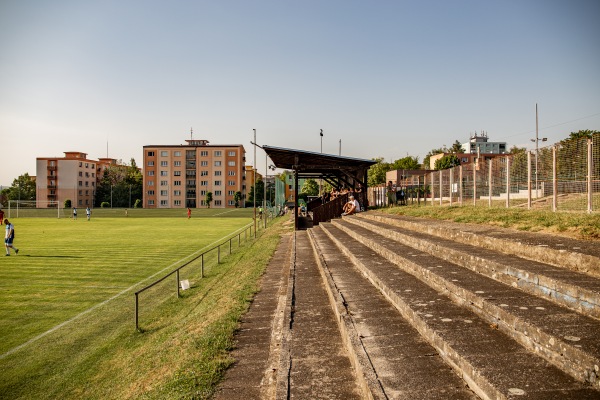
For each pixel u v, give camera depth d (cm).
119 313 1148
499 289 491
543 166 1337
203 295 1244
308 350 509
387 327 490
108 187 12875
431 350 411
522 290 484
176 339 765
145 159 11612
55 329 1020
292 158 2500
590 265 458
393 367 375
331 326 596
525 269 489
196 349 641
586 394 271
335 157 2350
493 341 378
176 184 11612
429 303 515
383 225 1320
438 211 1445
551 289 432
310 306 704
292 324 609
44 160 11950
